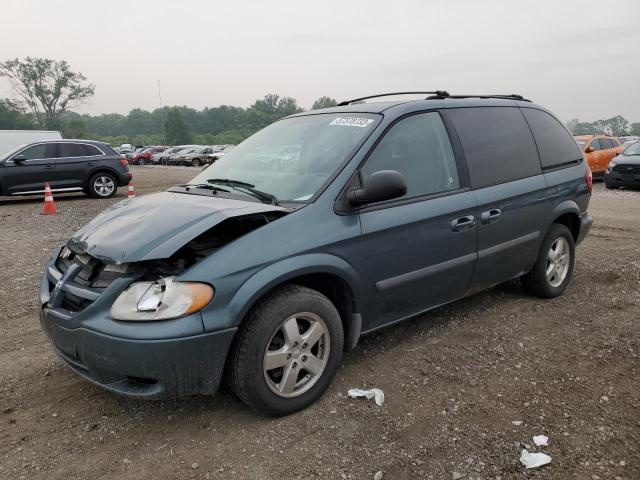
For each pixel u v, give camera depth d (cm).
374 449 276
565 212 481
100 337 270
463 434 285
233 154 425
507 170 432
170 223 295
